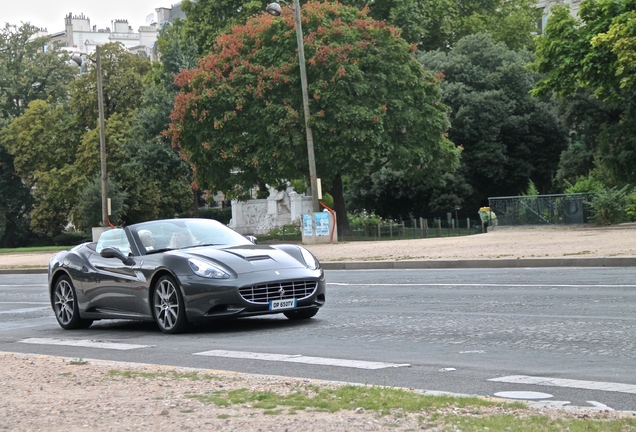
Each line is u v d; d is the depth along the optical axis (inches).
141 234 573.9
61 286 612.4
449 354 401.1
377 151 1961.1
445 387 322.7
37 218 3449.8
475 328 484.1
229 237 578.6
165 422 255.3
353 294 732.7
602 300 582.6
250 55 1993.1
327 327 521.7
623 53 1405.0
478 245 1220.5
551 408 265.1
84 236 3297.2
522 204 1678.2
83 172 3132.4
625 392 301.9
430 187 2551.7
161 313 538.0
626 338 422.0
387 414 255.1
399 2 2699.3
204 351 448.1
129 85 3248.0
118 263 567.2
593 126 2261.3
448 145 2149.4
